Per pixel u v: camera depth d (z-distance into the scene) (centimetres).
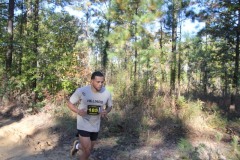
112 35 1155
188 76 2252
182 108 877
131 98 925
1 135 794
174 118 794
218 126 817
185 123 765
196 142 654
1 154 638
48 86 1037
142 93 952
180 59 1348
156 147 619
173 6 1330
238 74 1263
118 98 933
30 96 1070
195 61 2019
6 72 1241
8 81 1159
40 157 607
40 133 755
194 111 846
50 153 622
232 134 754
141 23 1135
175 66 1229
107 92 489
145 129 701
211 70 1834
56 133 736
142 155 578
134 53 1198
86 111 475
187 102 977
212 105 1201
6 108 1081
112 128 728
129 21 1188
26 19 1448
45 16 1265
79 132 483
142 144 638
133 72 1132
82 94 475
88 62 1141
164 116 808
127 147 619
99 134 696
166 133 702
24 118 925
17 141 735
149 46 1145
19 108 1020
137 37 1164
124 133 712
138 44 1131
